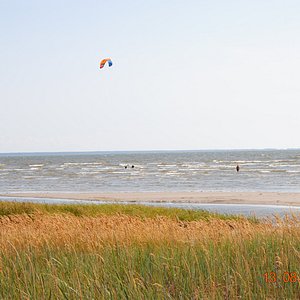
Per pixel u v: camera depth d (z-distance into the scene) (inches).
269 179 7327.8
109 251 901.8
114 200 4247.0
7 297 655.1
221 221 1379.2
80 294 630.5
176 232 1119.6
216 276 719.7
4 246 1024.2
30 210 2765.7
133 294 641.0
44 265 829.8
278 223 1061.8
